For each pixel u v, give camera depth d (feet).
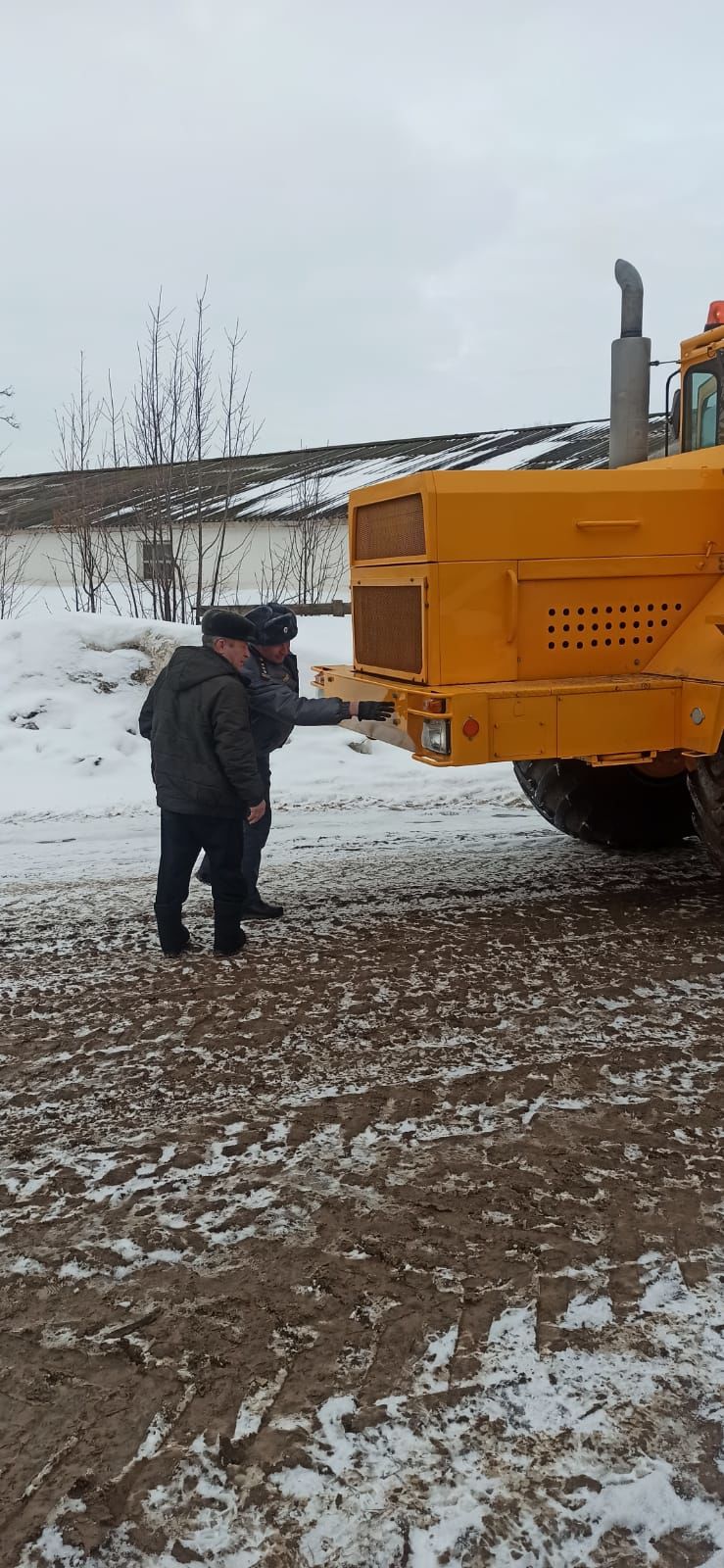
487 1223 8.83
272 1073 11.50
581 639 15.02
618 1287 8.04
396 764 28.14
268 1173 9.62
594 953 14.85
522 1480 6.40
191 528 62.49
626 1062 11.59
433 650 14.46
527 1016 12.80
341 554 63.82
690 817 20.07
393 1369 7.27
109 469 56.65
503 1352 7.39
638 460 18.56
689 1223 8.79
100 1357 7.45
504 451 75.31
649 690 14.46
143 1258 8.48
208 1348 7.50
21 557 77.77
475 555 14.39
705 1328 7.59
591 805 19.58
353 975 14.21
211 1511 6.25
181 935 15.07
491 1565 5.89
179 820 14.39
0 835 22.41
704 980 13.82
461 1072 11.43
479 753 13.94
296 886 18.38
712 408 17.66
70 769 26.91
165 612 44.16
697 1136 10.11
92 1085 11.32
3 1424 6.89
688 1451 6.57
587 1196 9.18
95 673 30.83
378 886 18.33
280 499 72.74
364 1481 6.42
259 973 14.34
